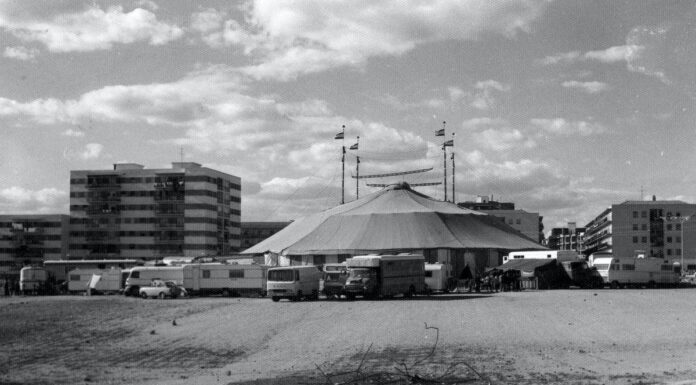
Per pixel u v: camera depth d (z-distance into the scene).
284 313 52.69
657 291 82.06
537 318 45.88
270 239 116.06
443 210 108.88
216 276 81.69
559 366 27.41
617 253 192.12
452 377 25.30
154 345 37.25
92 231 180.38
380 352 32.22
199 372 28.73
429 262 97.56
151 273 83.31
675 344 33.44
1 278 156.75
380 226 103.62
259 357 32.66
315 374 26.88
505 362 28.64
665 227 191.25
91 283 93.50
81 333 43.03
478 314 48.88
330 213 113.56
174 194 177.12
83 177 181.88
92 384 26.17
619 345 33.31
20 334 43.00
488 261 100.44
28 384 26.38
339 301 65.12
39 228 187.50
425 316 47.78
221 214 185.38
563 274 91.81
